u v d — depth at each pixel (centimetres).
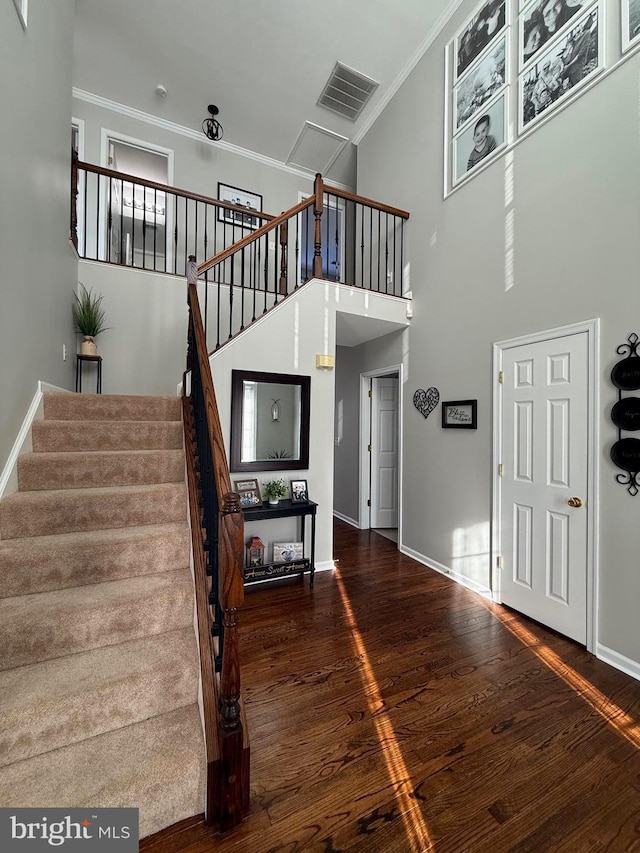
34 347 218
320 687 184
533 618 249
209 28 347
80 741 121
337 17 338
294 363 322
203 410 173
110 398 257
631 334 197
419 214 366
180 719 132
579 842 117
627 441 198
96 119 425
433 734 156
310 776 136
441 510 334
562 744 152
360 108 434
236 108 438
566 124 231
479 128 297
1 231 169
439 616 255
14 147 179
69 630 140
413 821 121
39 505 175
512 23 270
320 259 337
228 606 117
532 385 252
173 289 380
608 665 203
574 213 226
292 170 533
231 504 116
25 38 189
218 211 484
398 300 369
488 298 288
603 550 209
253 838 115
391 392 495
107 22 342
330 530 341
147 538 174
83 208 423
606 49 210
